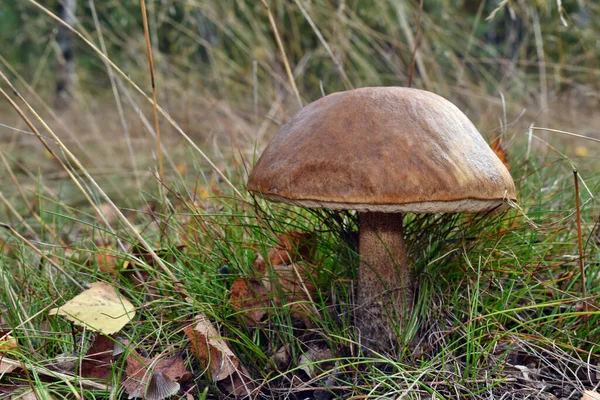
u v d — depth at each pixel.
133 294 0.52
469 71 1.02
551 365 0.47
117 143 0.97
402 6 0.86
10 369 0.45
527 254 0.51
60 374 0.45
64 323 0.50
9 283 0.51
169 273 0.50
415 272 0.51
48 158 1.01
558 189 0.60
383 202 0.42
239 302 0.50
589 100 0.98
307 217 0.56
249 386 0.47
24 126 1.15
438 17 1.06
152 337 0.49
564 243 0.52
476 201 0.43
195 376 0.47
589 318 0.49
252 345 0.47
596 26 1.04
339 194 0.43
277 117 0.79
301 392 0.47
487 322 0.47
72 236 0.66
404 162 0.43
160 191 0.58
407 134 0.43
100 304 0.48
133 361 0.46
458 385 0.45
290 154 0.44
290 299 0.51
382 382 0.44
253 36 0.96
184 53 1.00
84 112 1.17
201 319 0.48
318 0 0.85
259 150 0.67
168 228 0.58
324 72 1.00
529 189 0.59
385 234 0.48
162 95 1.04
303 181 0.43
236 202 0.56
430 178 0.42
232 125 0.85
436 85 0.78
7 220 0.69
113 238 0.58
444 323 0.49
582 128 0.90
